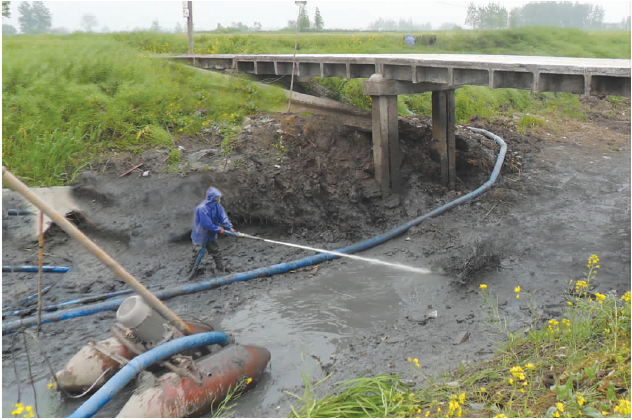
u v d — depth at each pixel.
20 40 15.33
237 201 10.09
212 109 13.02
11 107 11.12
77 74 12.85
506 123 17.12
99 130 11.14
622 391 4.31
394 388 5.16
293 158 11.12
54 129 10.88
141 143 11.37
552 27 31.14
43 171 9.88
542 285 7.54
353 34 25.22
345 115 12.54
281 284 8.05
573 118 19.66
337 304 7.39
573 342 5.37
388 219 10.57
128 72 13.52
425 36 25.97
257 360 5.54
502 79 9.08
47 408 5.21
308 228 10.15
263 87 13.95
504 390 4.78
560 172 13.39
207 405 4.97
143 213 9.54
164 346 5.01
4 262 8.16
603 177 12.99
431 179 11.88
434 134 12.00
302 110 13.09
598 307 6.01
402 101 16.98
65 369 5.27
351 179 11.00
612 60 10.14
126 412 4.54
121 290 7.74
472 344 6.12
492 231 9.67
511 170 13.40
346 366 5.88
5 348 6.25
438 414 4.51
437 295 7.48
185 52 18.34
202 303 7.46
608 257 8.36
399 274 8.28
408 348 6.18
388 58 10.70
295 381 5.66
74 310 6.71
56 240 8.90
